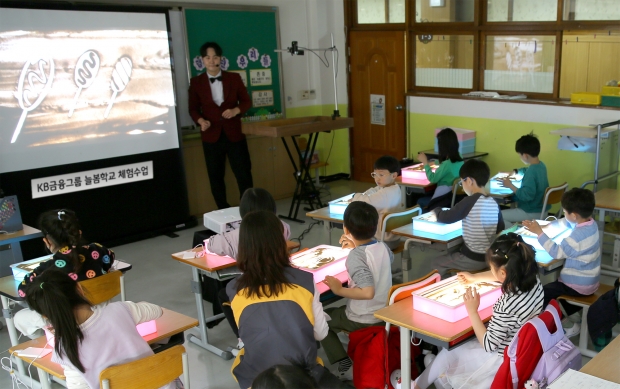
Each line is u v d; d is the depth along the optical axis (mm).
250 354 2027
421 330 2203
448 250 3453
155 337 2314
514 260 2184
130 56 5148
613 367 1767
